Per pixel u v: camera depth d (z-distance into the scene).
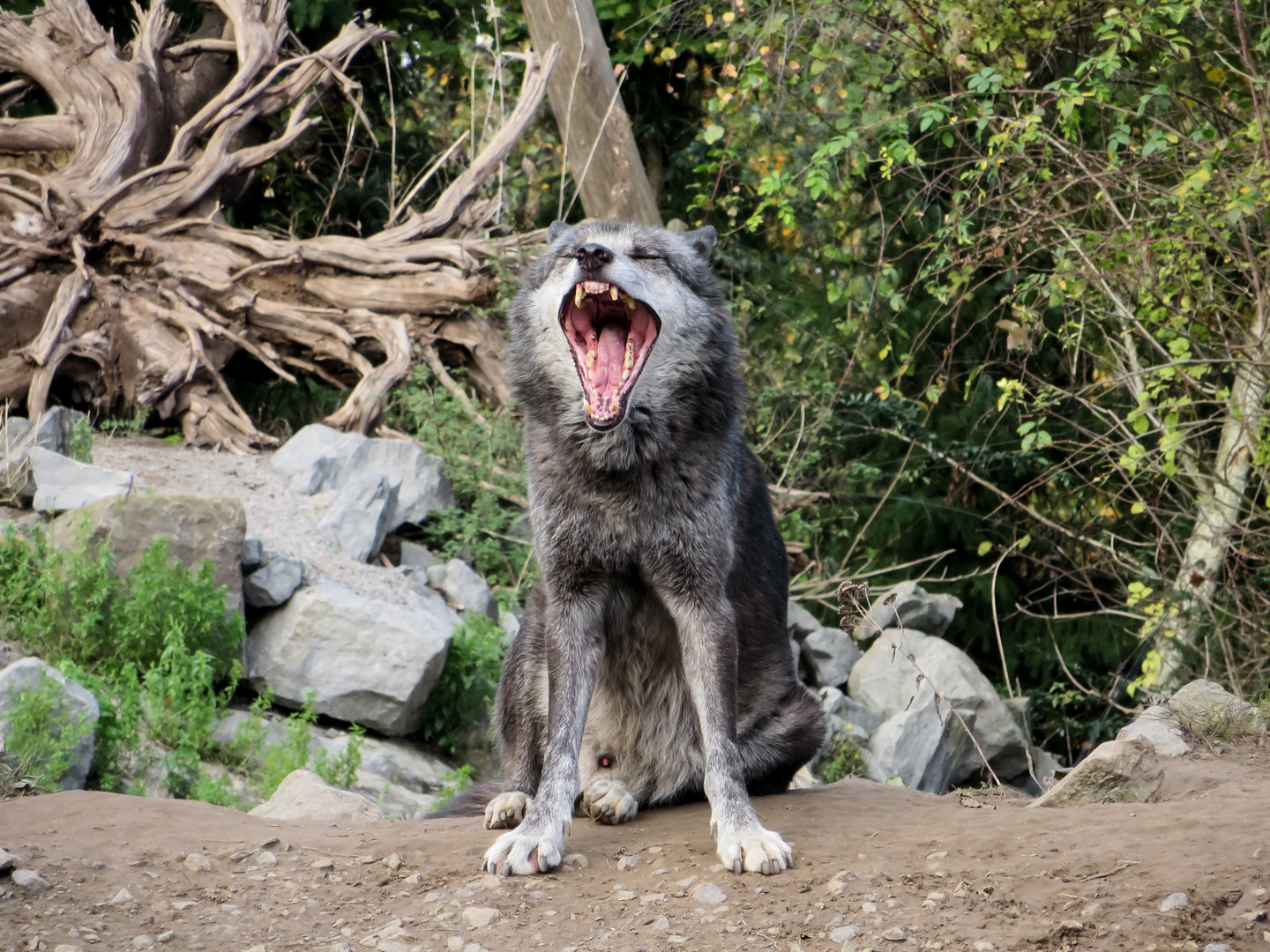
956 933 2.49
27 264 9.39
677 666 3.78
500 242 10.02
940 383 9.03
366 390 9.30
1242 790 3.77
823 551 11.13
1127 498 8.98
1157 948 2.34
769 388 10.22
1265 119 6.13
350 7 12.21
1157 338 7.18
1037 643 10.28
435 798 5.99
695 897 2.83
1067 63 8.70
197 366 9.05
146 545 6.12
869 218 10.60
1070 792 3.87
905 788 4.45
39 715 4.77
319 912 2.82
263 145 10.63
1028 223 6.80
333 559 7.22
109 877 2.96
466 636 6.84
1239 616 6.65
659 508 3.50
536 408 3.76
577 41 10.38
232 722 5.88
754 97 10.05
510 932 2.67
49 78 10.32
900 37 8.46
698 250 4.10
